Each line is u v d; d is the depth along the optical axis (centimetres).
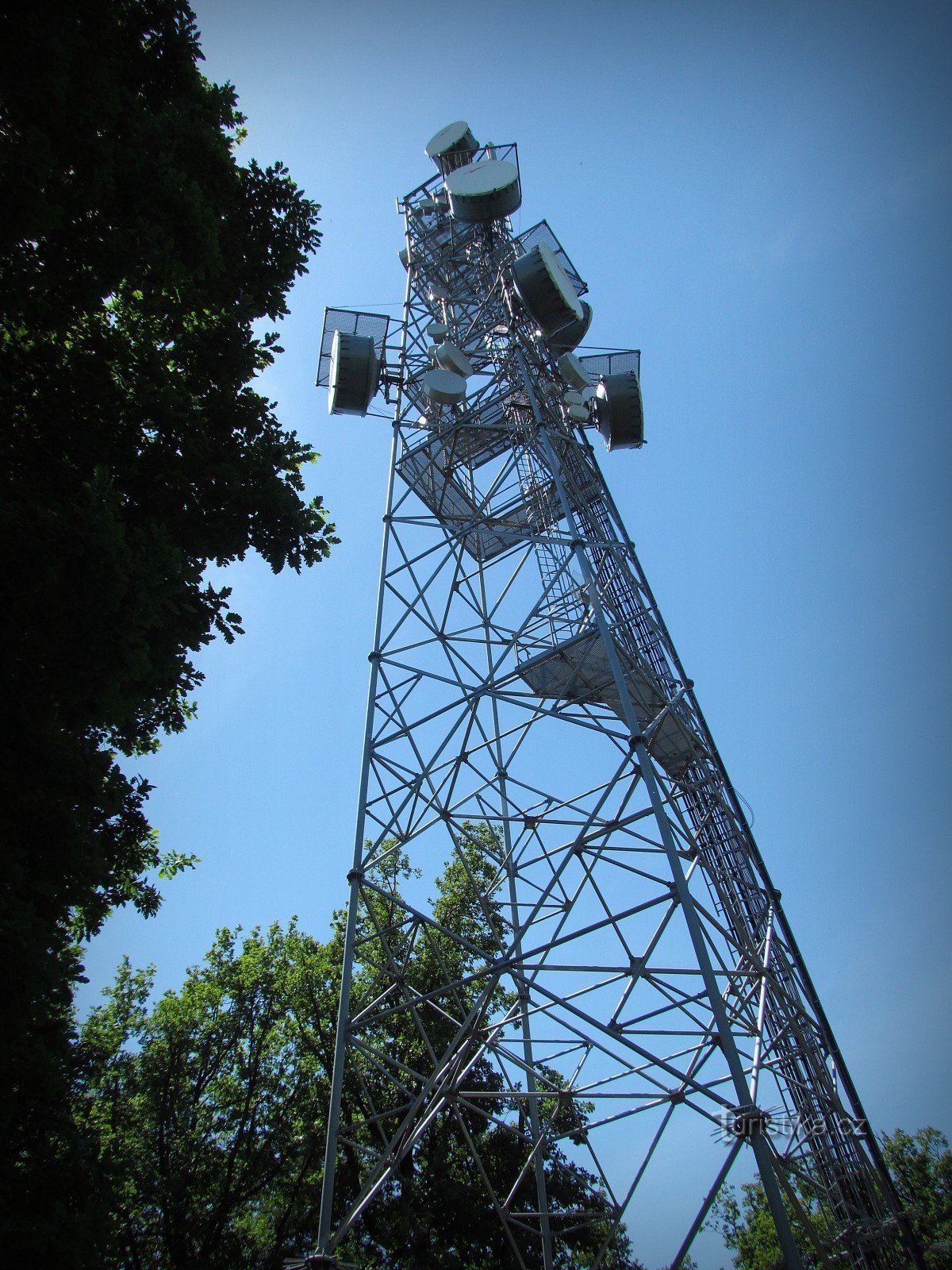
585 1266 1988
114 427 1007
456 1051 1105
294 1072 2188
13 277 882
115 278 976
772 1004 1172
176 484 1059
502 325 1664
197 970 2319
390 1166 993
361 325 1753
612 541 1422
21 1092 783
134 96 1100
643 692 1309
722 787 1309
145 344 1058
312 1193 2006
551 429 1457
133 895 1186
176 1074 2017
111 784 1026
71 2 899
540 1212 1180
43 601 791
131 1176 1770
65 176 936
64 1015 955
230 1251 1847
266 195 1316
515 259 1614
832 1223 1109
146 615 830
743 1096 779
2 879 723
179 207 1043
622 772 1018
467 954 2192
